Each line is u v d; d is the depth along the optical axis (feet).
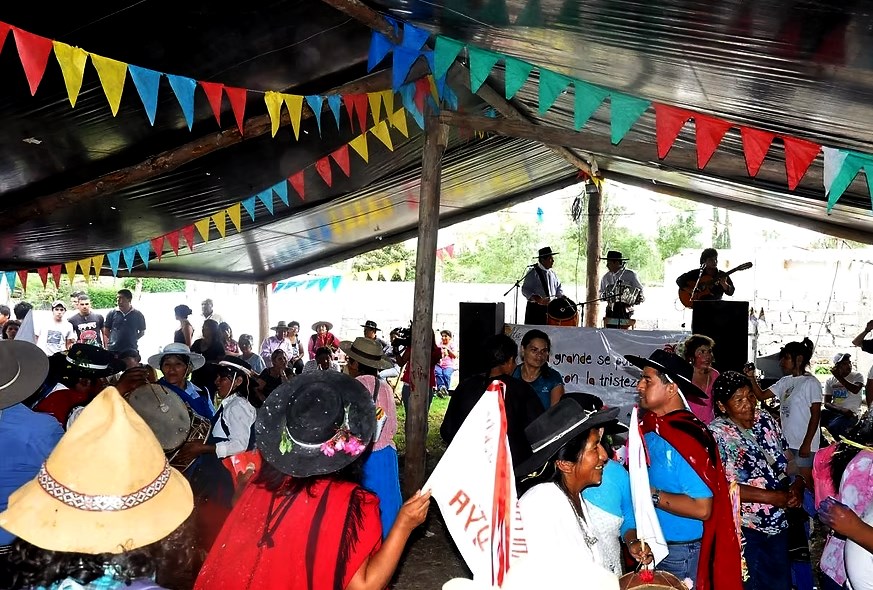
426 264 23.25
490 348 16.25
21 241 28.48
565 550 5.65
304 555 7.21
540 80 16.15
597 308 44.11
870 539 8.87
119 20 13.98
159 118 18.81
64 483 4.99
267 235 38.24
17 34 11.86
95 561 4.90
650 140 27.91
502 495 7.24
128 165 21.29
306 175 29.04
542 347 19.60
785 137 15.80
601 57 15.92
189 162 22.53
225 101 18.90
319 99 18.22
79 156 20.07
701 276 32.27
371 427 7.69
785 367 21.85
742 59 13.38
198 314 64.54
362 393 7.81
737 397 13.23
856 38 10.81
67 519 4.89
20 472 10.59
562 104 26.12
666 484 11.19
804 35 11.25
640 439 9.48
